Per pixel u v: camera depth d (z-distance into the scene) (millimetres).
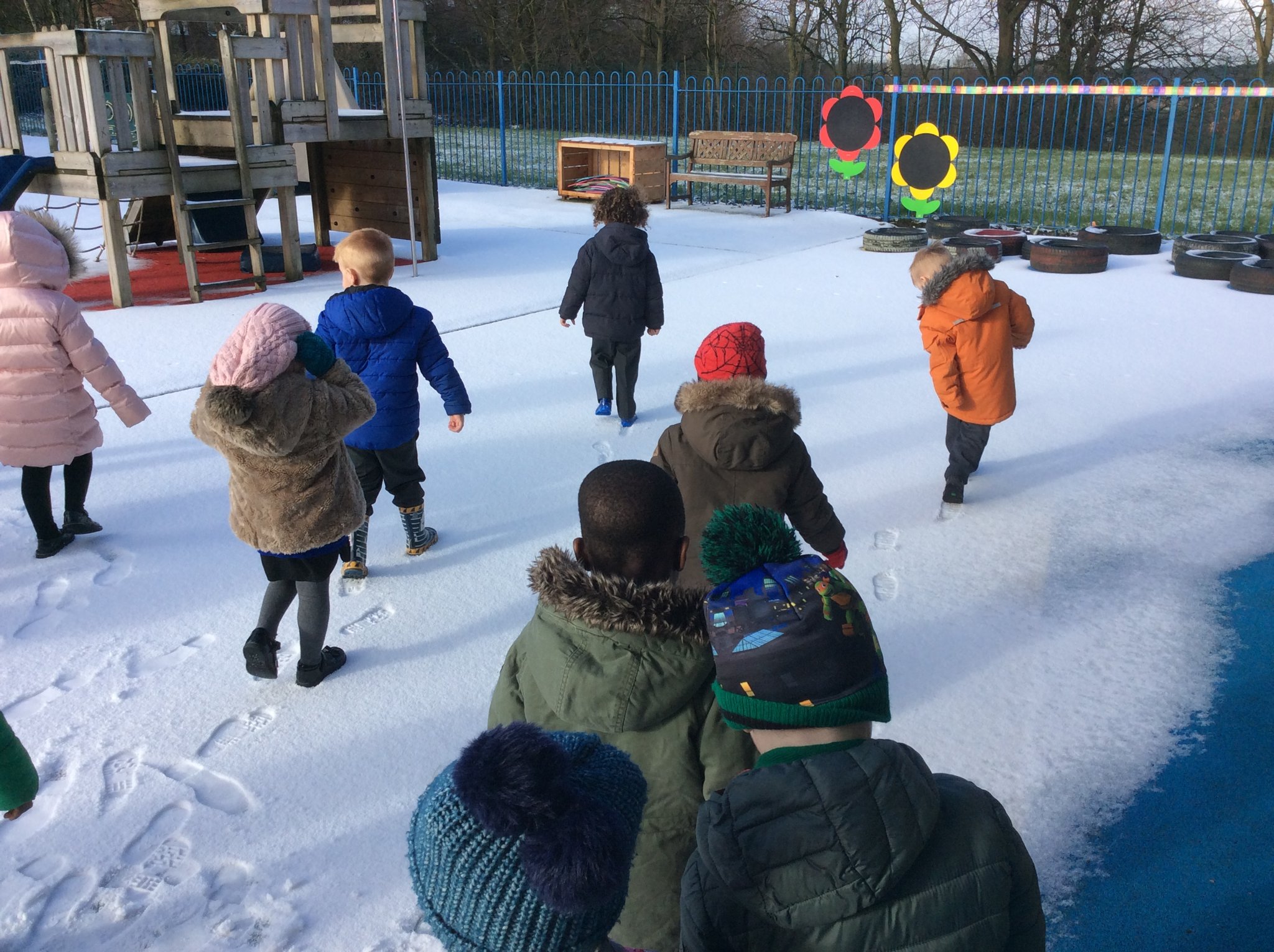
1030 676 3418
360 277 3945
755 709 1360
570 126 24938
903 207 14656
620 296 5637
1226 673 3445
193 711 3191
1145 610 3871
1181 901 2482
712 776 1744
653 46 31375
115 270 8578
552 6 32750
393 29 9859
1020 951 1333
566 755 1194
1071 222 14539
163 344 7512
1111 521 4680
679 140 22156
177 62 27594
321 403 3004
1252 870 2570
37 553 4254
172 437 5672
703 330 8125
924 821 1237
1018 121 15133
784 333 8062
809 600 1352
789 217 14883
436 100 31156
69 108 8375
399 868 2547
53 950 2275
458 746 3037
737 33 31250
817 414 6145
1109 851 2643
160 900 2424
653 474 1844
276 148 9375
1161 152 23078
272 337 2896
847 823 1216
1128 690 3346
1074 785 2879
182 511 4715
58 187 8773
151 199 11445
